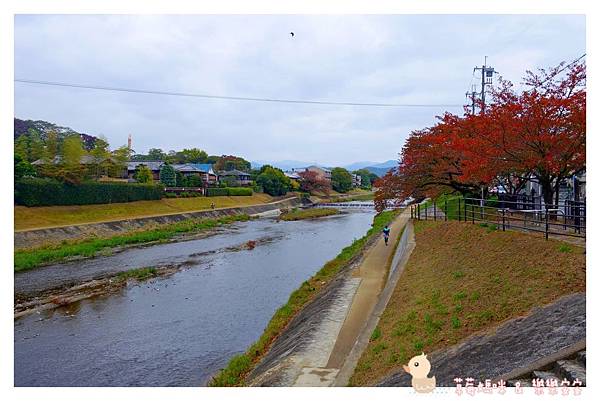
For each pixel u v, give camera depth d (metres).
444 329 8.72
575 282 7.75
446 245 14.70
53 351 14.05
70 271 24.80
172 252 31.22
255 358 12.47
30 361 13.37
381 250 23.55
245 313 17.44
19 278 23.14
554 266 8.72
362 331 10.91
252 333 15.32
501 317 8.03
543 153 12.26
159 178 66.56
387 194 23.64
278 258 28.94
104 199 46.28
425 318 9.48
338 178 117.62
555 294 7.76
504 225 12.70
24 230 31.83
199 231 43.91
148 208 50.88
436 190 22.92
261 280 22.80
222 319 16.78
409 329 9.45
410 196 23.53
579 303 6.90
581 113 11.12
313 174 103.62
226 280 22.86
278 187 88.12
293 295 18.33
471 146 14.50
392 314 11.09
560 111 11.98
